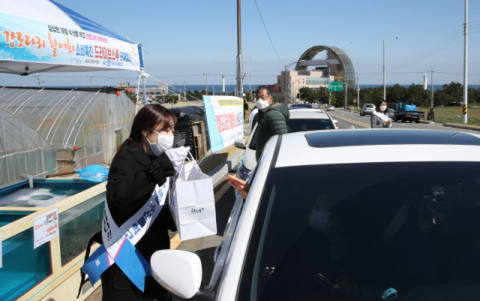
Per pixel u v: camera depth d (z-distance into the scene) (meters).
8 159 5.19
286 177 1.89
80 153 7.46
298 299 1.46
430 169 1.83
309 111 7.74
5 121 5.21
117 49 4.80
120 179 1.86
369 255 1.58
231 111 9.48
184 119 9.32
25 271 2.67
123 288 2.01
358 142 2.19
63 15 4.01
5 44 3.16
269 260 1.57
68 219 3.13
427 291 1.45
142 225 2.04
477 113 57.81
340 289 1.49
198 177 2.18
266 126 4.98
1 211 3.07
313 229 1.66
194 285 1.56
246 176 5.18
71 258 3.17
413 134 2.38
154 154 2.10
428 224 1.65
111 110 8.55
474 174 1.79
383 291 1.47
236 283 1.49
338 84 88.56
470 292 1.43
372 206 1.71
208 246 4.59
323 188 1.80
